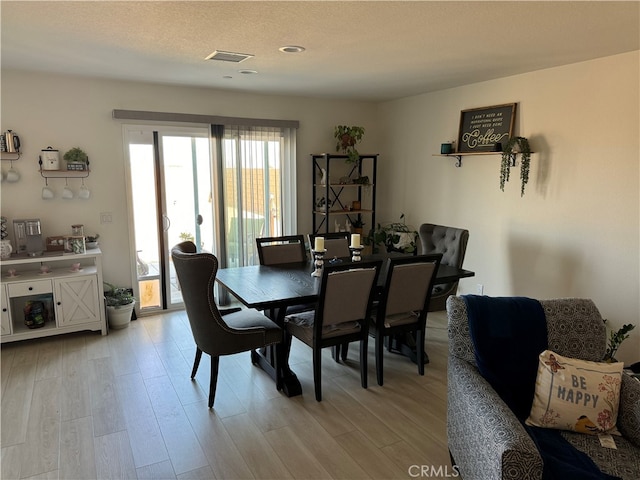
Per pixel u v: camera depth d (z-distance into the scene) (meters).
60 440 2.49
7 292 3.64
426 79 4.16
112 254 4.44
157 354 3.68
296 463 2.32
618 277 3.33
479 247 4.48
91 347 3.80
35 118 3.96
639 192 3.17
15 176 3.88
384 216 5.83
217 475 2.23
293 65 3.53
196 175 4.80
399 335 3.73
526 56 3.26
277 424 2.68
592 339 2.15
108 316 4.18
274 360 3.21
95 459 2.34
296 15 2.33
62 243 4.05
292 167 5.29
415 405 2.91
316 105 5.36
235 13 2.30
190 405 2.89
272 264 3.91
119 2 2.14
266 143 5.09
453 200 4.75
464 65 3.56
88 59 3.34
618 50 3.09
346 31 2.61
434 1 2.13
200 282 2.65
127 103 4.31
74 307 3.92
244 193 5.01
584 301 2.24
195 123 4.66
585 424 1.90
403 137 5.38
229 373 3.36
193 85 4.46
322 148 5.48
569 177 3.60
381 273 3.48
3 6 2.20
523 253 4.03
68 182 4.15
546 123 3.74
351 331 3.04
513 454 1.54
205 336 2.79
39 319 3.85
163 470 2.26
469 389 1.96
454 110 4.63
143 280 4.68
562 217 3.68
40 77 3.93
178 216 4.77
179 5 2.18
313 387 3.15
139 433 2.57
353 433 2.59
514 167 4.03
